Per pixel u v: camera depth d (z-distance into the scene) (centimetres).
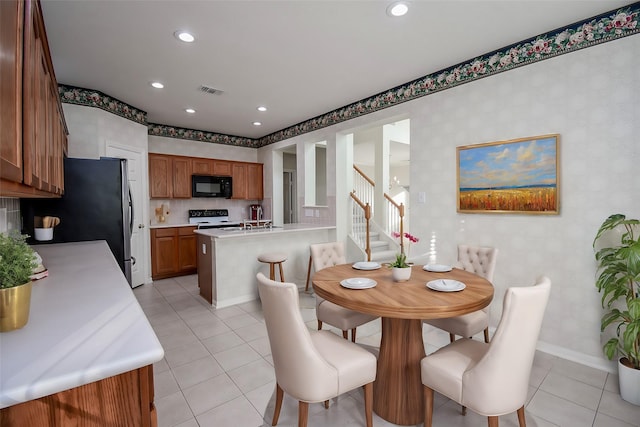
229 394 206
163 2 204
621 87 218
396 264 207
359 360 162
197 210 583
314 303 388
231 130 576
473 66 291
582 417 181
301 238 452
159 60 289
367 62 296
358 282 194
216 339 286
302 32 243
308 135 503
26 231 272
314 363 148
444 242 319
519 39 258
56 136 201
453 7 213
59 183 221
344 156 464
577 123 237
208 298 389
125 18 222
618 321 224
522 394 145
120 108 404
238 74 322
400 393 179
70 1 202
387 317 170
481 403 141
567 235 244
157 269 491
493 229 285
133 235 440
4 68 81
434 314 154
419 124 337
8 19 84
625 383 194
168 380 221
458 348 172
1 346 82
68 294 128
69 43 256
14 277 93
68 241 285
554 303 252
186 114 467
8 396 63
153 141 526
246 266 397
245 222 437
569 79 239
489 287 189
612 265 208
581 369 232
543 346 259
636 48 211
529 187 260
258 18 223
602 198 228
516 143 266
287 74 323
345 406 195
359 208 519
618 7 215
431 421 163
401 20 228
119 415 81
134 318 103
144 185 455
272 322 155
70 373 70
